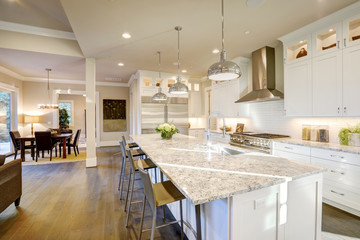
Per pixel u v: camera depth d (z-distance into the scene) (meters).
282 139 3.19
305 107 2.92
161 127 3.26
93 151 4.44
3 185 2.13
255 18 2.57
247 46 3.63
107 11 2.36
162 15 2.47
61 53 3.99
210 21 2.64
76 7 2.27
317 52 2.74
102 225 2.11
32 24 3.63
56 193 2.95
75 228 2.05
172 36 3.13
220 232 1.26
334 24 2.53
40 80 6.54
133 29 2.87
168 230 2.02
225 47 3.67
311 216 1.49
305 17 2.55
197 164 1.64
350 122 2.65
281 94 3.47
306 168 1.51
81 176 3.78
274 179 1.26
